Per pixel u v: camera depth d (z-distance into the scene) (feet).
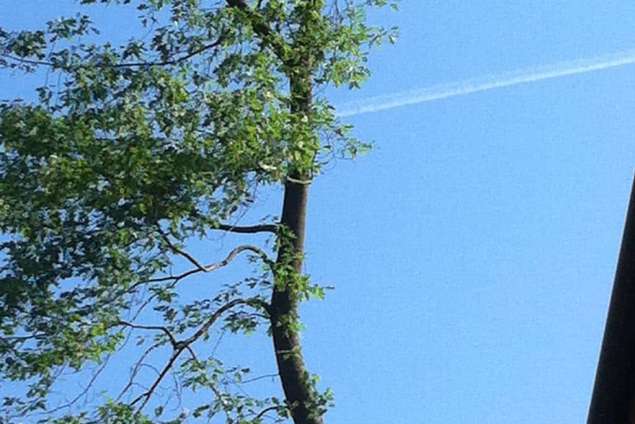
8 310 73.92
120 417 73.56
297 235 82.07
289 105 80.79
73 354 74.02
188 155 74.38
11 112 78.23
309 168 79.61
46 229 76.28
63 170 74.49
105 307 76.28
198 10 80.18
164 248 76.38
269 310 80.02
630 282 35.65
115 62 79.77
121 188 74.33
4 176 75.97
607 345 36.78
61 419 73.92
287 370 79.41
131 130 77.66
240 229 80.79
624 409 37.19
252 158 75.25
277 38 81.30
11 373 73.77
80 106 78.33
